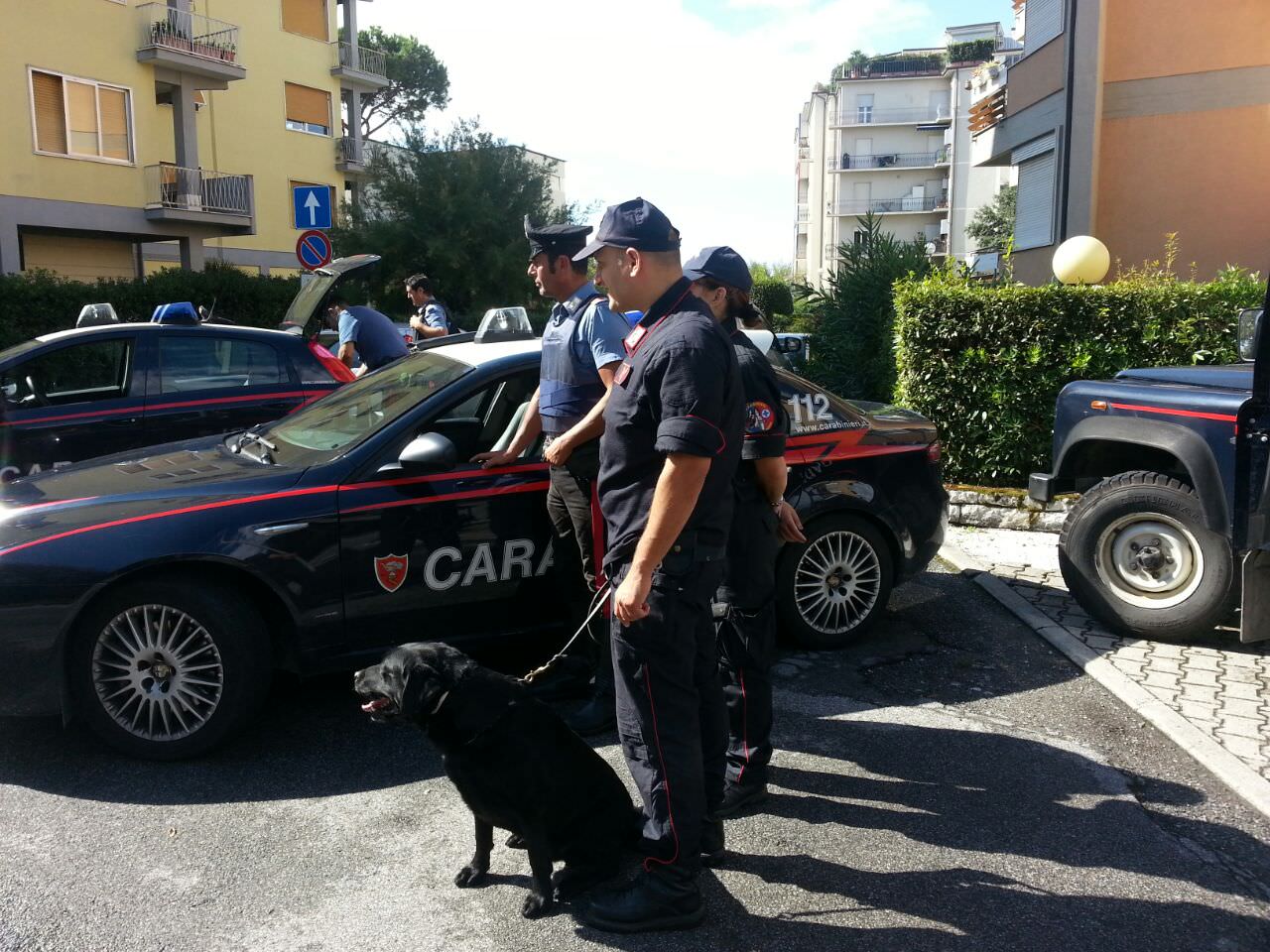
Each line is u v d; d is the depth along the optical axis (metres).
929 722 4.12
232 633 3.65
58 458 6.13
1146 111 13.80
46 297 18.98
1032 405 7.93
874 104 72.69
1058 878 2.98
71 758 3.75
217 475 3.97
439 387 4.28
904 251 11.42
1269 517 4.30
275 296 23.47
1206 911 2.81
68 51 21.69
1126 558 5.10
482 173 25.62
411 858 3.09
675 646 2.63
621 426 2.63
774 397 3.21
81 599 3.49
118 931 2.70
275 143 31.00
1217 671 4.64
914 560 5.13
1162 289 7.76
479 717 2.62
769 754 3.37
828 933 2.72
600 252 2.67
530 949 2.65
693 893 2.73
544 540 4.26
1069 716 4.18
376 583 3.93
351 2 33.59
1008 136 16.80
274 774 3.64
